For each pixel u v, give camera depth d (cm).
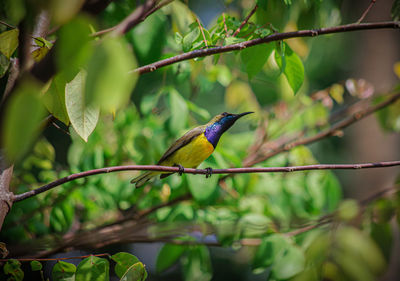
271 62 737
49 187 520
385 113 1062
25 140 232
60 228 860
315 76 2155
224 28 643
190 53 520
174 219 833
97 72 234
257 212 970
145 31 737
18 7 352
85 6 331
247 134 1132
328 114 1152
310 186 967
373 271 821
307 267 773
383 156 1898
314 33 533
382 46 2006
